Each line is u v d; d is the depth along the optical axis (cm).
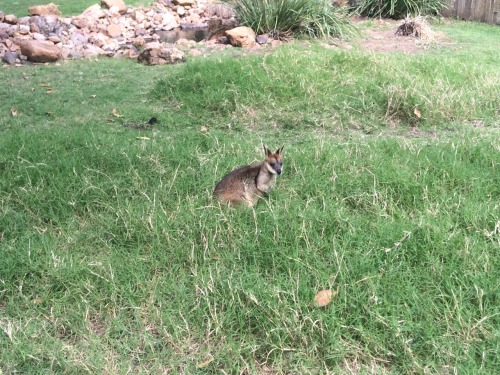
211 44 856
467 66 647
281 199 349
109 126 513
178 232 312
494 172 378
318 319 242
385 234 296
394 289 257
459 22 1031
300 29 879
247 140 466
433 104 520
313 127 507
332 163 397
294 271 279
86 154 419
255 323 253
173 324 251
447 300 254
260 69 604
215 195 348
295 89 569
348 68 625
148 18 1061
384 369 229
